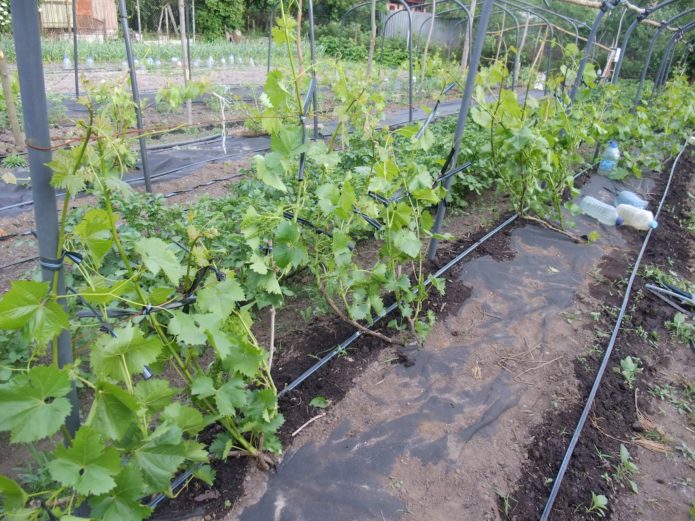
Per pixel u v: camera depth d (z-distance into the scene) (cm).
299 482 262
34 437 148
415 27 2398
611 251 562
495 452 292
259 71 1906
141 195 463
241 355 222
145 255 185
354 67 1290
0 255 489
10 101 730
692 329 427
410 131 373
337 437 290
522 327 410
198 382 212
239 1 2823
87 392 312
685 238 643
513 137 494
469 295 446
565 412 327
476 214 627
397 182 341
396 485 266
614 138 804
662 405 351
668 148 958
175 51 1969
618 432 322
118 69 1634
